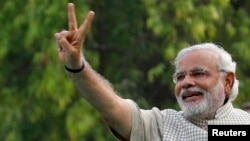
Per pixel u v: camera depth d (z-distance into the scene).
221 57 8.42
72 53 7.88
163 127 8.41
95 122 16.38
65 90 16.02
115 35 17.92
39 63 16.62
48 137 17.17
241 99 16.86
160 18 16.50
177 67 8.42
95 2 17.80
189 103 8.32
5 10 16.77
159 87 18.20
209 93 8.33
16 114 17.11
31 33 16.19
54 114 16.67
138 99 17.45
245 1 18.23
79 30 7.90
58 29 16.22
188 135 8.34
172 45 16.41
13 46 17.11
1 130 17.20
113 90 8.34
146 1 16.62
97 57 16.77
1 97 17.39
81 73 7.97
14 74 17.72
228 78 8.51
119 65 17.88
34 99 16.94
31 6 16.27
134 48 17.95
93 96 8.07
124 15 17.97
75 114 16.25
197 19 16.36
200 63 8.34
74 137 16.33
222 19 16.77
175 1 16.38
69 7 7.89
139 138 8.34
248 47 17.09
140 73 17.78
